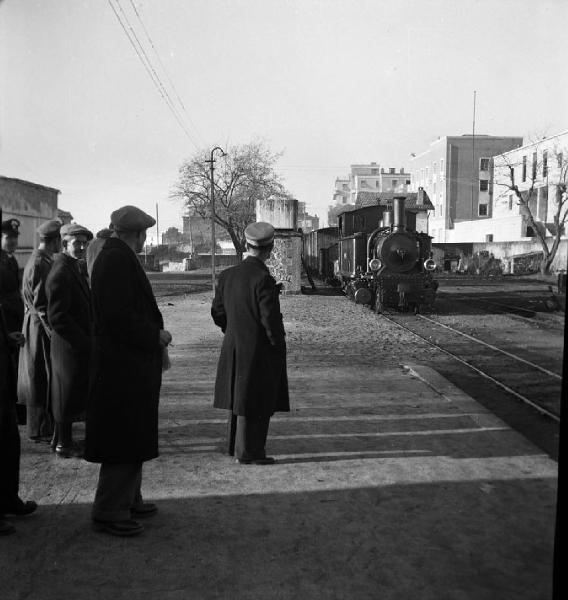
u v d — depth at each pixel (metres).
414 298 18.22
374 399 7.03
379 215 26.00
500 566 3.20
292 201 25.89
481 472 4.61
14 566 3.19
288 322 15.64
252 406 4.67
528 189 41.50
